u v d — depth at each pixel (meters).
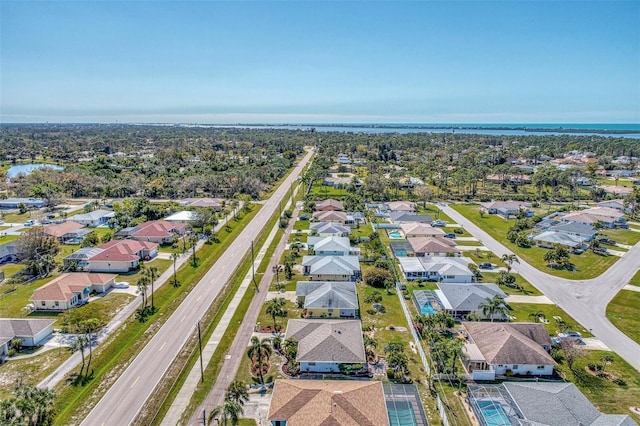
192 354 60.00
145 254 98.12
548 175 172.62
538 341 61.00
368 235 118.12
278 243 110.25
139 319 69.44
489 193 177.12
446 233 119.38
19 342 60.12
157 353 60.34
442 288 77.06
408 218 130.25
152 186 169.62
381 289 83.06
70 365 56.97
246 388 51.00
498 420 45.97
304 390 47.78
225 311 73.19
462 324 67.81
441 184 184.62
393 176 195.00
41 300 72.31
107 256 90.75
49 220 130.62
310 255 98.69
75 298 75.06
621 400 51.09
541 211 146.88
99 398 50.62
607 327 68.69
